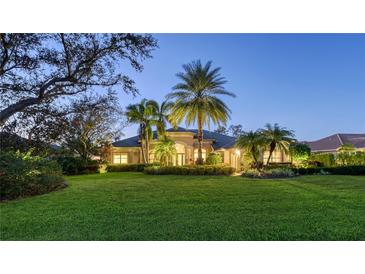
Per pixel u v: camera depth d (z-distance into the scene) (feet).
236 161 103.50
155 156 107.34
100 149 101.09
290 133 81.25
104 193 35.81
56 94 42.68
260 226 18.79
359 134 128.67
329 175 70.03
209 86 82.53
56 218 21.49
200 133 84.17
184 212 23.29
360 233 17.21
